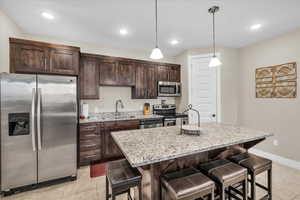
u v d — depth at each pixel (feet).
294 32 8.59
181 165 4.96
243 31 8.86
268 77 9.89
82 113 10.06
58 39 10.00
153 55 6.15
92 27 8.40
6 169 6.22
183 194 3.68
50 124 6.94
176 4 6.29
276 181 7.24
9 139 6.23
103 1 6.09
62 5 6.35
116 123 9.76
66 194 6.40
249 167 5.09
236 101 11.78
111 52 11.68
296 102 8.52
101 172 8.27
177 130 6.40
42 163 6.82
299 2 6.13
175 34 9.32
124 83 11.10
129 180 4.30
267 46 9.96
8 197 6.17
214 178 4.49
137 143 4.64
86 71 9.93
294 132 8.61
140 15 7.18
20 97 6.34
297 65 8.46
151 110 13.03
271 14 7.05
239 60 11.85
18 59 7.47
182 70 12.75
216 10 6.72
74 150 7.51
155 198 4.45
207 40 10.25
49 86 6.89
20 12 6.84
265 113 10.07
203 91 11.57
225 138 5.14
